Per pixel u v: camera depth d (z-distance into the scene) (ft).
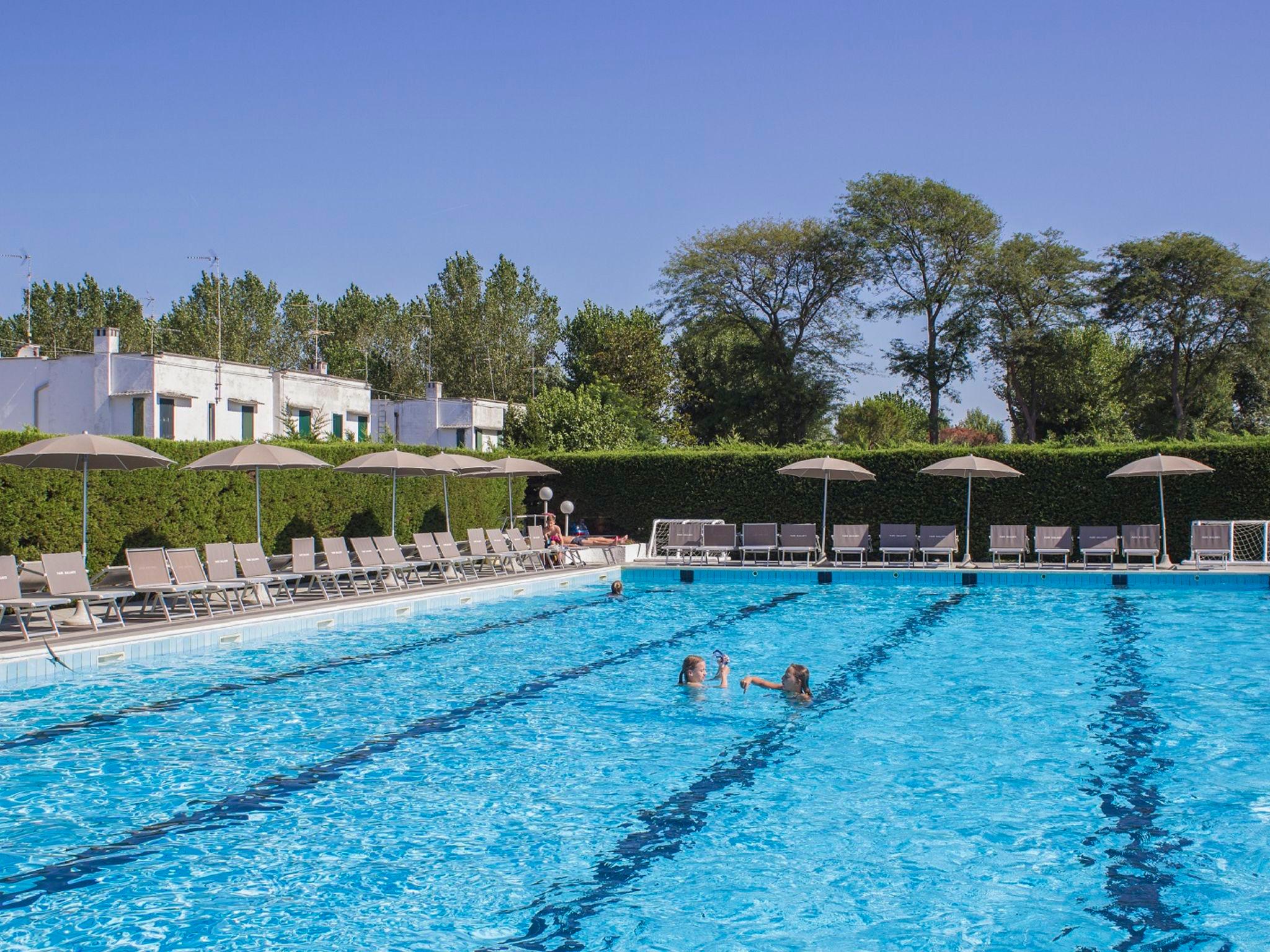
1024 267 173.88
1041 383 179.63
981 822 20.65
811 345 188.34
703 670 34.50
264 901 16.88
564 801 22.06
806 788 22.88
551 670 37.17
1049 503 77.61
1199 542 68.39
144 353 109.40
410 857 18.84
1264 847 19.21
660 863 18.54
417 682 34.94
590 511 92.07
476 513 86.48
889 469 81.82
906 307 178.91
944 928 15.85
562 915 16.40
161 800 22.04
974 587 66.33
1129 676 35.81
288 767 24.54
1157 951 15.02
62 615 43.65
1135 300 167.43
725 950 15.17
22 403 112.88
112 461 45.01
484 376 240.12
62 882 17.63
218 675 36.01
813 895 17.13
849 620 51.01
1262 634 45.34
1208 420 172.76
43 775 23.82
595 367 201.87
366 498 71.41
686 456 88.94
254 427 122.62
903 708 30.81
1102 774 23.88
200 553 55.67
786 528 75.51
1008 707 30.96
